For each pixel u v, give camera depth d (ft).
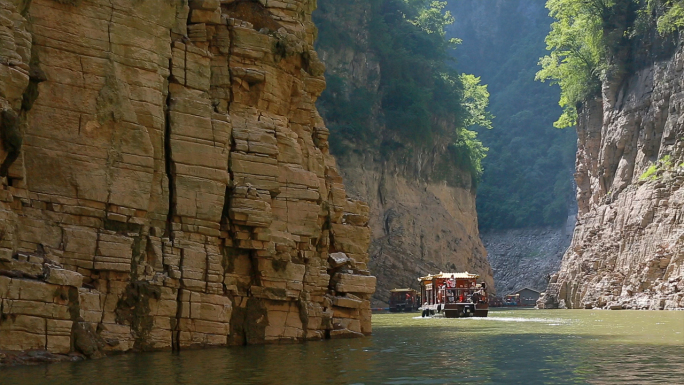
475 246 419.95
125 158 73.31
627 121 291.38
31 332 61.46
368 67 386.52
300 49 92.22
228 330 79.61
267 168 83.97
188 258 76.89
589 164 326.03
